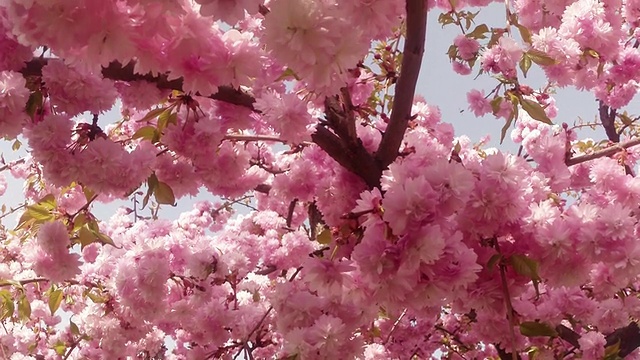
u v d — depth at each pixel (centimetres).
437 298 174
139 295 304
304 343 225
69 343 486
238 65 171
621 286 239
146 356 475
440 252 164
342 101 231
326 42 138
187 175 257
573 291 322
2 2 135
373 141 262
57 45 142
